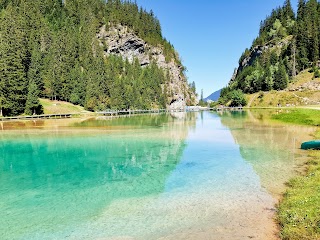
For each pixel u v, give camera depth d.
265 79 156.38
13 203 17.78
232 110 129.88
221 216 15.04
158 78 185.50
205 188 19.64
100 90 124.75
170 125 62.84
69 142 39.84
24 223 15.02
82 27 189.62
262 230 13.31
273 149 32.09
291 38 196.12
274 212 15.25
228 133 46.66
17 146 37.41
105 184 21.28
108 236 13.40
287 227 12.88
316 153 28.67
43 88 110.31
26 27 145.88
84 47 159.50
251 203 16.64
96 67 141.25
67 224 14.77
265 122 63.12
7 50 87.38
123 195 18.80
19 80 84.19
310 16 188.50
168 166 26.23
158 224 14.43
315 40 160.75
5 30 117.44
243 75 187.50
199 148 34.41
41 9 190.75
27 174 24.30
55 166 26.94
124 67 184.88
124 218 15.28
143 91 160.50
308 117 60.19
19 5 171.00
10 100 81.44
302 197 15.80
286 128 50.38
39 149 35.19
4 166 27.12
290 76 159.62
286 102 132.62
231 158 28.56
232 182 20.73
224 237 12.81
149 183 21.25
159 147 35.53
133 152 32.69
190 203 17.03
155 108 161.75
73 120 78.50
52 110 97.81
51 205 17.34
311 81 143.38
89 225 14.59
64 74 117.69
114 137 43.97
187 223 14.40
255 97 151.62
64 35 152.25
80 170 25.44
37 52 120.38
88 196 18.77
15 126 61.25
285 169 23.59
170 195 18.53
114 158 29.86
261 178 21.39
